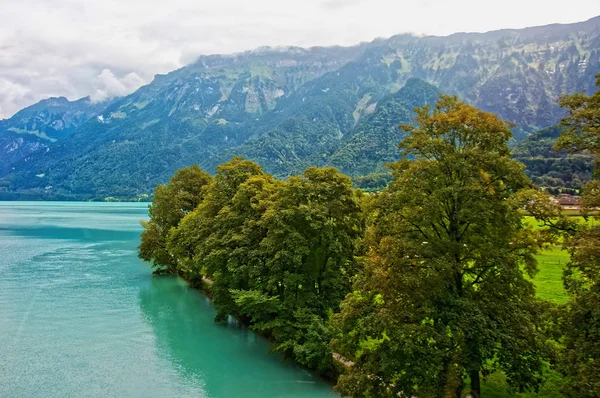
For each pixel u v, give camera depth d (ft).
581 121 76.33
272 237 131.13
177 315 178.60
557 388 92.89
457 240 86.17
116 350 139.85
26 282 239.50
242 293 135.85
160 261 253.44
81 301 200.03
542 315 81.51
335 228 127.54
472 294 85.10
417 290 80.74
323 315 122.42
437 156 87.61
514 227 84.23
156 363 129.70
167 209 255.29
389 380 83.56
